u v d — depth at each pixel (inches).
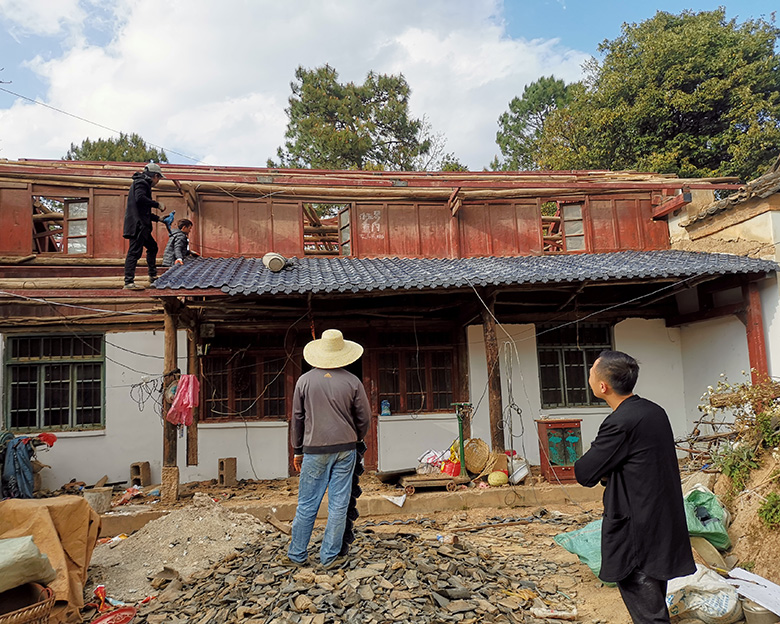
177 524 251.4
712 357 417.4
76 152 932.0
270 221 440.8
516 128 1247.5
